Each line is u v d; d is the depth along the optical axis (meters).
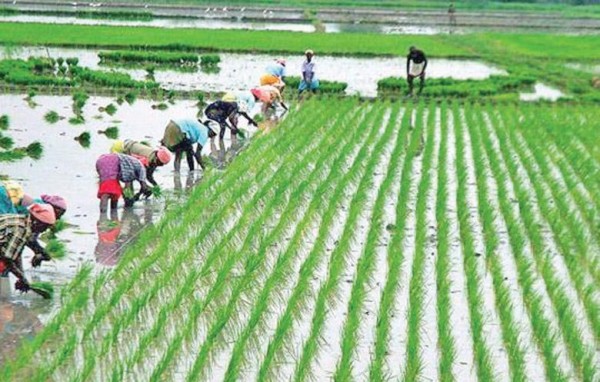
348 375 28.00
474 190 52.28
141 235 41.12
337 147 60.22
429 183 52.19
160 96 81.31
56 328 30.70
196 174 54.03
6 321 32.09
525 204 47.12
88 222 43.81
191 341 30.92
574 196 49.66
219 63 108.00
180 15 177.12
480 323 32.12
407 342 31.14
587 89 94.31
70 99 77.75
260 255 38.59
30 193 47.78
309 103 78.25
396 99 84.69
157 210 46.50
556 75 106.25
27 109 72.12
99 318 31.56
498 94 89.25
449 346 30.31
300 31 151.38
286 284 36.59
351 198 49.03
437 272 37.56
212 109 62.56
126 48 116.25
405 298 35.75
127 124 67.88
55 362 28.31
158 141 61.72
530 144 61.59
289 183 50.31
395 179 53.47
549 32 176.38
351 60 117.94
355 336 31.31
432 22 187.75
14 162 54.41
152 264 37.97
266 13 190.88
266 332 32.03
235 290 34.44
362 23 182.88
